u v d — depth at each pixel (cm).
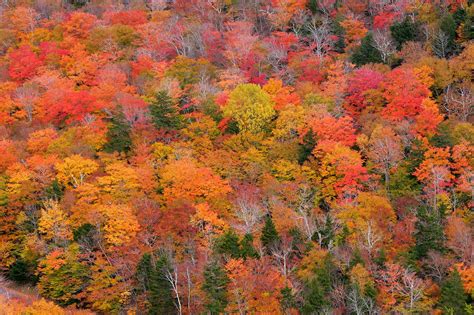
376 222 6744
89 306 6619
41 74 11038
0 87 10481
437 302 5988
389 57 10106
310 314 5694
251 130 8831
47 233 7012
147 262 6319
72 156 7744
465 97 8775
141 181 7556
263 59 10850
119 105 8900
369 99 8894
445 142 7694
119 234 6625
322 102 9025
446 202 6912
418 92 8688
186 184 7381
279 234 6625
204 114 9194
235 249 6353
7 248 7094
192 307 5984
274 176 7894
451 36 10088
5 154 8019
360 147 8075
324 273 6009
